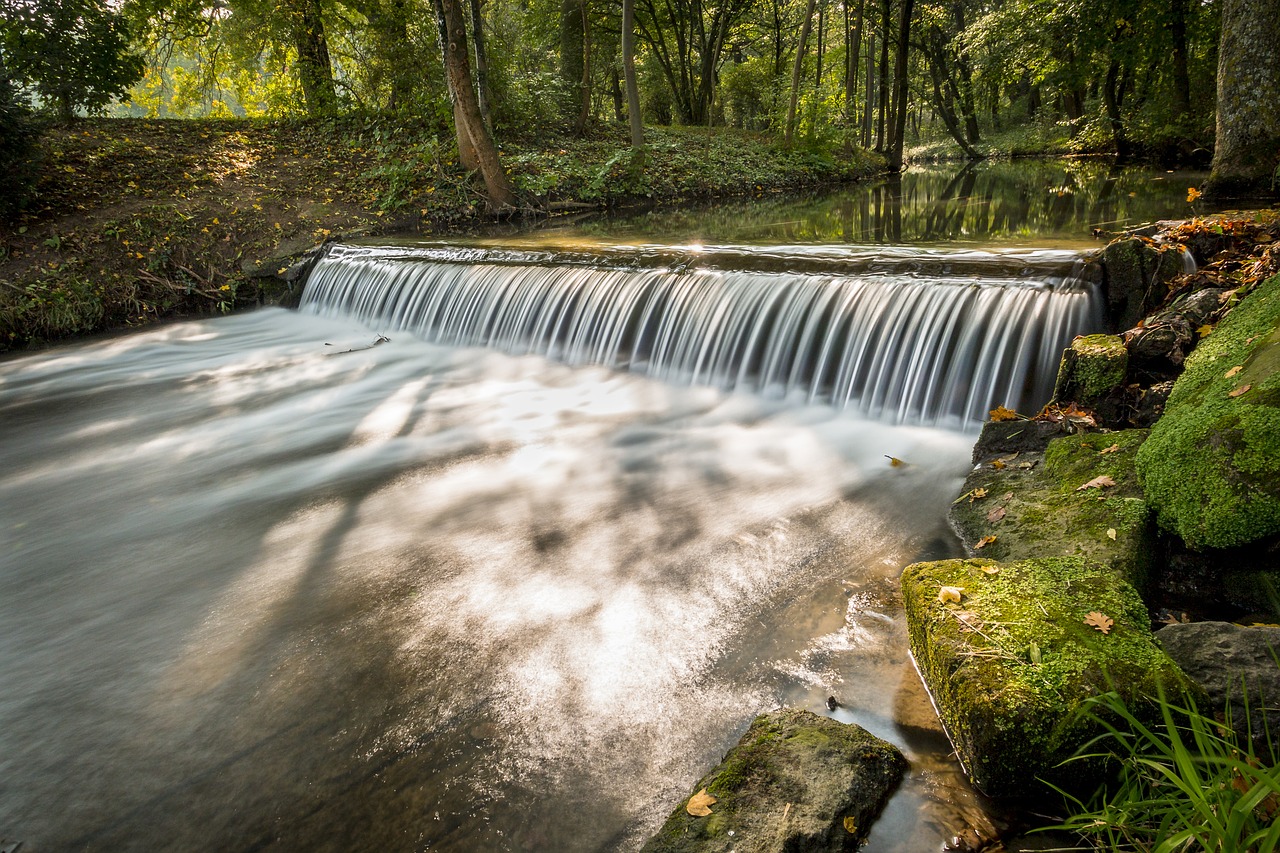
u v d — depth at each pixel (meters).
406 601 3.72
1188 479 3.00
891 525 4.05
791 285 6.52
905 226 9.80
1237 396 3.11
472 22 15.49
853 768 2.26
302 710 2.99
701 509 4.51
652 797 2.43
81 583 4.16
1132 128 19.55
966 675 2.34
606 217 14.07
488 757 2.66
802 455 5.23
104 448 6.33
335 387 7.69
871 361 5.93
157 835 2.48
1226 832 1.53
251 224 12.41
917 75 42.12
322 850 2.37
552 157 16.81
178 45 19.38
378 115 17.44
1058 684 2.22
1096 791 2.06
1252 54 9.66
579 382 7.34
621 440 5.82
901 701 2.67
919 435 5.38
